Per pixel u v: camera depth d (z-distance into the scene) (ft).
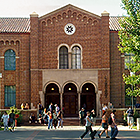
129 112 93.15
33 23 113.60
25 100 115.03
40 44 114.52
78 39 114.83
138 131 83.97
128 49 82.99
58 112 97.66
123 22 87.15
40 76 114.11
